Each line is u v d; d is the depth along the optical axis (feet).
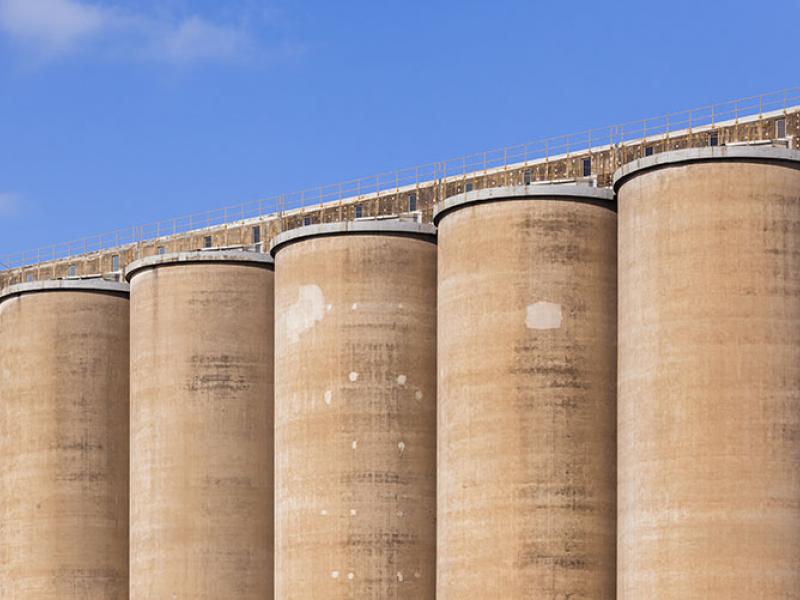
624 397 195.31
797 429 187.73
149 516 234.99
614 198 204.03
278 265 225.35
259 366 233.96
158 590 232.53
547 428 199.41
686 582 186.60
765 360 187.73
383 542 213.05
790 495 186.70
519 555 198.18
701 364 188.24
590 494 199.11
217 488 231.50
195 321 234.38
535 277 201.46
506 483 199.52
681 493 187.83
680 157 191.62
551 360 200.23
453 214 207.92
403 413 215.31
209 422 232.53
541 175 224.12
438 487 208.23
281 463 220.64
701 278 189.16
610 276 203.00
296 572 216.33
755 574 185.16
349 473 214.28
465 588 201.05
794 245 189.98
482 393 201.98
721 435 187.01
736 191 189.57
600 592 198.29
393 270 217.15
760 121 206.18
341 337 216.54
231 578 230.27
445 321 208.03
